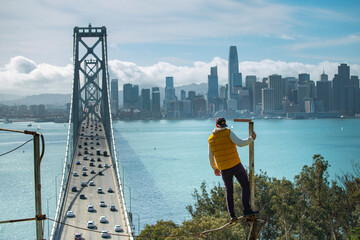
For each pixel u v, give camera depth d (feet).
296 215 130.82
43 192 353.31
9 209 295.89
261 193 146.92
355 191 123.54
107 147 431.43
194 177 437.99
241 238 111.14
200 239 104.94
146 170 488.02
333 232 135.03
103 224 181.06
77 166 332.39
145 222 261.03
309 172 143.02
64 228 174.50
